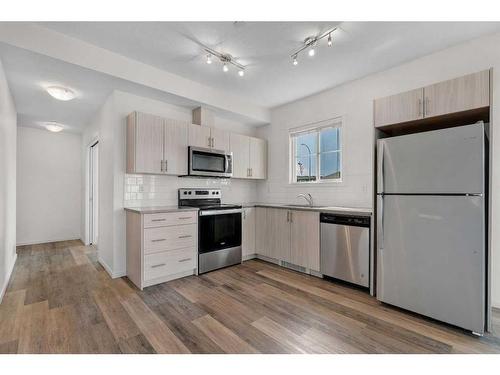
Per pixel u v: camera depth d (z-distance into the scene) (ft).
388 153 7.35
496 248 7.26
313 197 12.18
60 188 16.60
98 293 8.24
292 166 13.58
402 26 7.06
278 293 8.41
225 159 11.88
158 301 7.70
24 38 6.79
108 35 7.49
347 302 7.75
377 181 7.64
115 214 9.72
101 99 10.68
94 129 13.03
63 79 8.70
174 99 10.67
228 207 11.18
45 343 5.55
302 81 10.71
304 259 10.37
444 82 6.80
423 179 6.69
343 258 9.06
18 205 15.14
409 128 8.23
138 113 9.36
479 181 5.86
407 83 9.11
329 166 12.03
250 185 15.03
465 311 6.02
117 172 9.80
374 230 8.16
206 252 10.37
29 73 8.25
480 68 7.63
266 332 6.07
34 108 11.83
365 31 7.28
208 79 10.55
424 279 6.66
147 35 7.48
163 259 9.11
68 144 16.92
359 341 5.72
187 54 8.57
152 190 10.82
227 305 7.48
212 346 5.50
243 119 13.67
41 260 12.00
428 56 8.61
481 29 7.22
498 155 7.26
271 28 7.15
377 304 7.63
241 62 9.09
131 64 8.87
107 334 5.91
